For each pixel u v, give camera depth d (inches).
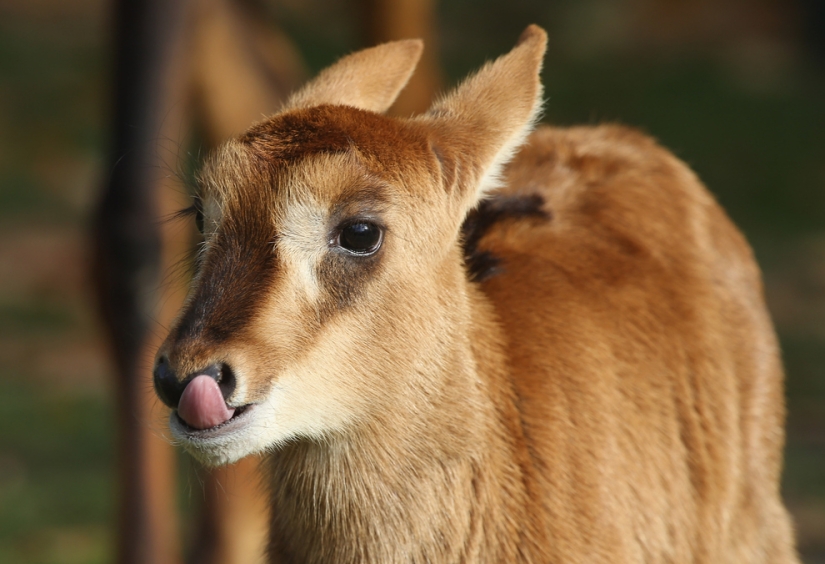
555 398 708.7
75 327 2055.9
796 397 1840.6
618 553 698.8
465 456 673.6
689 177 863.7
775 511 842.2
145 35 912.9
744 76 3634.4
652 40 3836.1
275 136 635.5
